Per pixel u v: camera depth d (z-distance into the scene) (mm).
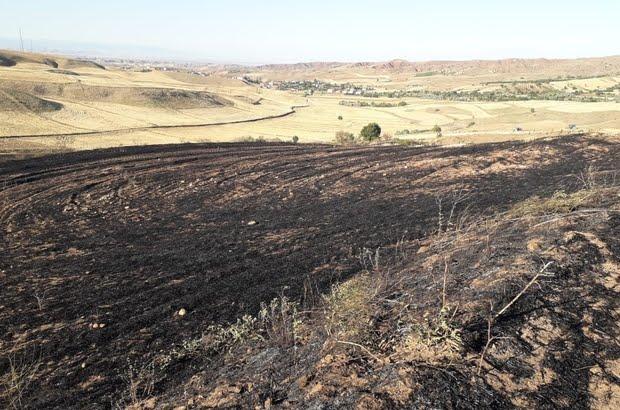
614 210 5969
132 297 6945
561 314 3703
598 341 3428
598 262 4477
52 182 15141
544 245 4980
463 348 3303
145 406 4297
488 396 2900
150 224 10867
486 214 10195
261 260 8266
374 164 17688
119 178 15672
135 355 5441
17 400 4684
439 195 12664
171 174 16281
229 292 6988
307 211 11625
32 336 5914
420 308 4062
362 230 9742
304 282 7172
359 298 4629
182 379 4859
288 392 3377
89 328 6082
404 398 2881
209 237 9742
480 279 4457
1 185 14664
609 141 19547
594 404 2895
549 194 11773
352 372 3275
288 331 4832
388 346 3537
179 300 6777
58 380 5008
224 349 5359
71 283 7520
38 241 9727
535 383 3031
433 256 6250
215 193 13781
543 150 18250
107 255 8797
